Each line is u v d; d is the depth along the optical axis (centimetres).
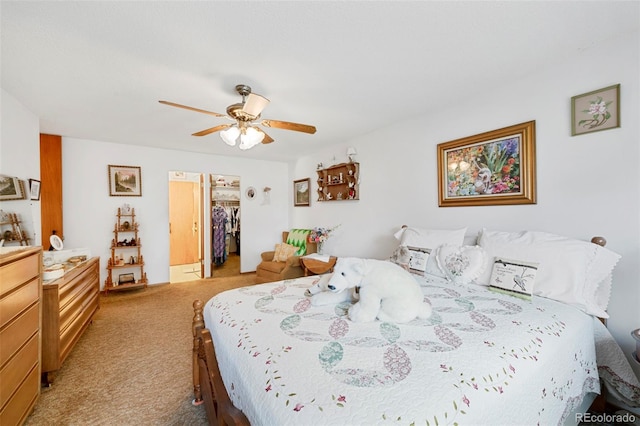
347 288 160
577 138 188
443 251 220
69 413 164
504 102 227
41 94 234
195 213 659
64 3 134
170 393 183
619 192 171
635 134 165
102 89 226
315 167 481
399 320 136
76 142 389
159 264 454
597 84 178
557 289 164
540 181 207
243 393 97
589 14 146
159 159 450
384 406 78
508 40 168
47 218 362
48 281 197
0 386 129
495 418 87
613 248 173
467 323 134
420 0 134
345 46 171
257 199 550
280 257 455
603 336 159
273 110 278
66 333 210
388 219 338
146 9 138
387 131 335
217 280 489
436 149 281
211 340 139
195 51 175
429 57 185
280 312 150
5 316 134
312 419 75
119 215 414
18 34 157
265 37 162
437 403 81
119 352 236
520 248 188
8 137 231
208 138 384
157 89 227
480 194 245
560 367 121
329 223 446
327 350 109
